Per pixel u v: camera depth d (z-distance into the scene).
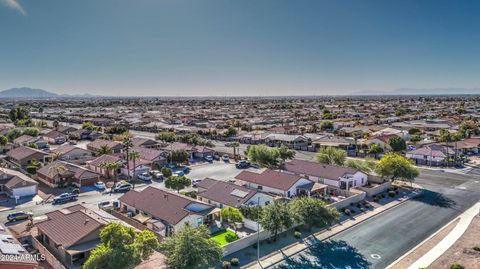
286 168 82.00
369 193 69.56
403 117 199.62
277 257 44.56
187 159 98.81
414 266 41.84
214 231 52.88
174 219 51.00
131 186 76.19
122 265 35.53
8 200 67.38
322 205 51.22
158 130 166.75
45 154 95.31
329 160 86.12
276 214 47.72
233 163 101.12
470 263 41.66
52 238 44.47
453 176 86.50
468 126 146.62
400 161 74.62
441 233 51.75
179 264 36.88
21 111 191.88
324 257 44.69
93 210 53.94
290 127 159.12
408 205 64.81
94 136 143.00
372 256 44.94
